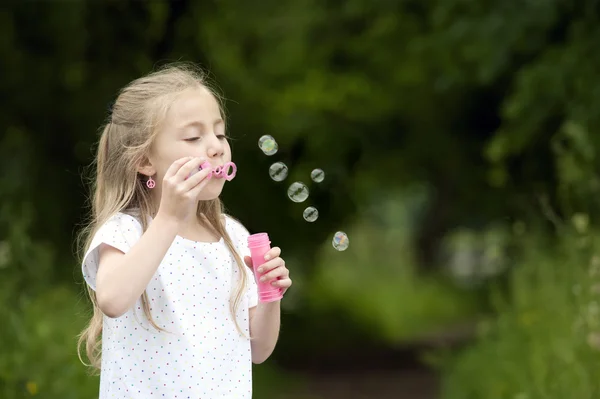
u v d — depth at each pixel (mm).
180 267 6125
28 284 14109
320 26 26844
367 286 59375
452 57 20047
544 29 17516
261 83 28547
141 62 21891
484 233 39219
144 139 6145
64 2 20453
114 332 6008
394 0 23484
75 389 11617
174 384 5914
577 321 11938
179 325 6016
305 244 33812
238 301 6305
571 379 11375
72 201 22016
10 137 20516
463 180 30109
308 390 24703
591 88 16297
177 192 5680
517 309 14648
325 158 31188
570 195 14805
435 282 54844
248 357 6281
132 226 6125
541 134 18609
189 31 22516
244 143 28562
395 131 31578
